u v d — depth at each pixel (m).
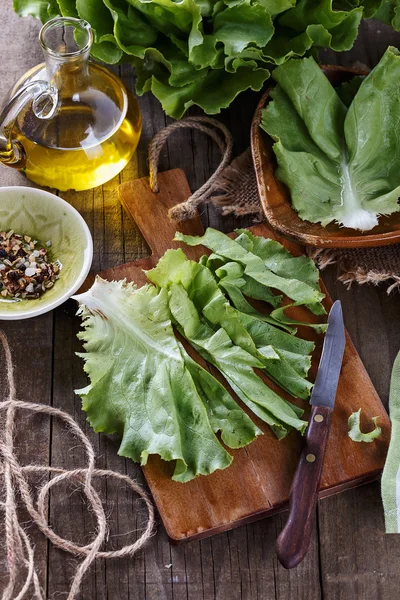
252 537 0.78
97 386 0.77
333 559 0.78
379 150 0.85
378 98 0.84
